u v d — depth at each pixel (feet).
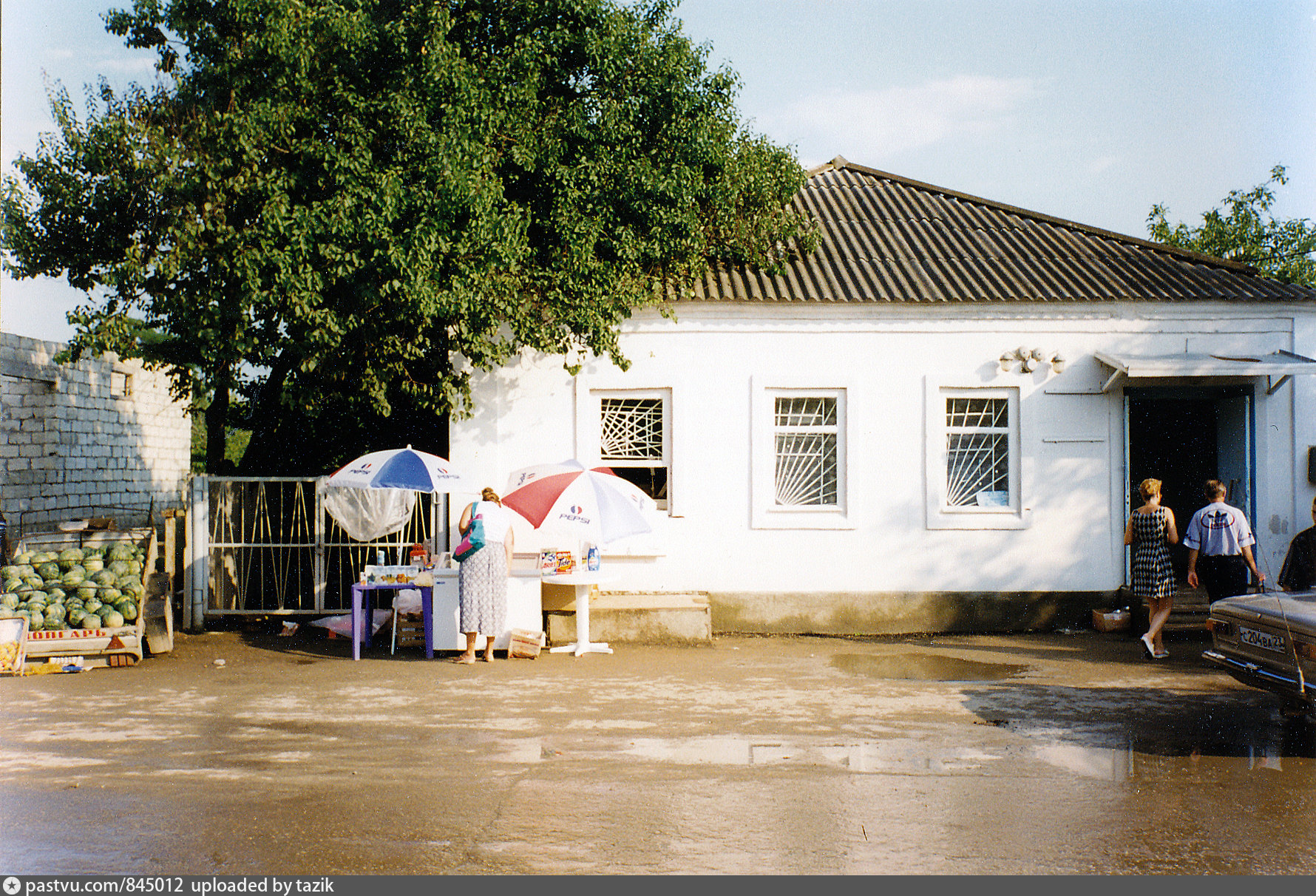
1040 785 19.35
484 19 34.40
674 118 36.29
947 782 19.47
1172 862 15.56
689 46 36.55
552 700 26.73
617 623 36.27
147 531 36.83
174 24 32.35
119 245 32.71
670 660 33.14
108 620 31.30
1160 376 37.42
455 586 33.32
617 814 17.38
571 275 34.68
